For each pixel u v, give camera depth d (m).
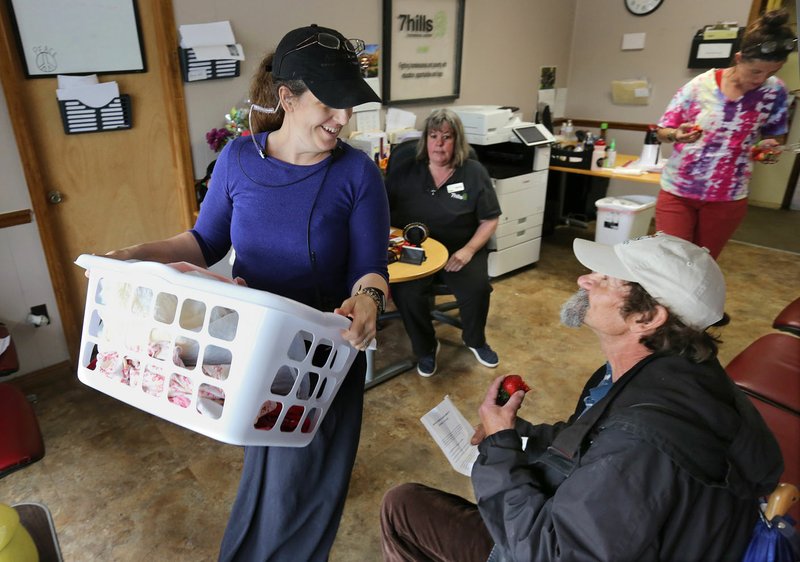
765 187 5.30
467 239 2.79
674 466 0.80
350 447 1.40
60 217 2.49
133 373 1.05
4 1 2.12
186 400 1.00
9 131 2.24
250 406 0.94
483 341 2.75
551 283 3.77
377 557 1.72
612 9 4.54
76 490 1.96
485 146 3.77
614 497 0.80
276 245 1.25
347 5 3.21
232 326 1.03
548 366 2.78
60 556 1.10
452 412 1.60
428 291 2.62
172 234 2.88
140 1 2.45
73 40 2.31
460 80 4.02
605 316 1.01
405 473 2.07
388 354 2.91
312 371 1.06
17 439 1.45
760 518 0.87
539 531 0.90
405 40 3.56
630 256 0.99
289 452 1.33
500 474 1.01
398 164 2.73
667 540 0.80
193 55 2.64
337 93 1.07
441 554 1.21
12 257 2.39
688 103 2.66
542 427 1.31
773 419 1.57
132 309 1.01
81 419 2.34
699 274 0.94
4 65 2.15
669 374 0.91
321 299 1.33
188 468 2.07
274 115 1.29
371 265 1.31
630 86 4.53
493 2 4.04
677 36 4.25
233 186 1.28
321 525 1.39
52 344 2.60
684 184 2.75
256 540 1.41
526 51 4.46
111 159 2.57
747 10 3.89
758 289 3.68
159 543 1.75
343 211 1.27
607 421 0.90
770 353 1.87
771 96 2.48
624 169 3.66
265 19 2.88
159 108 2.65
